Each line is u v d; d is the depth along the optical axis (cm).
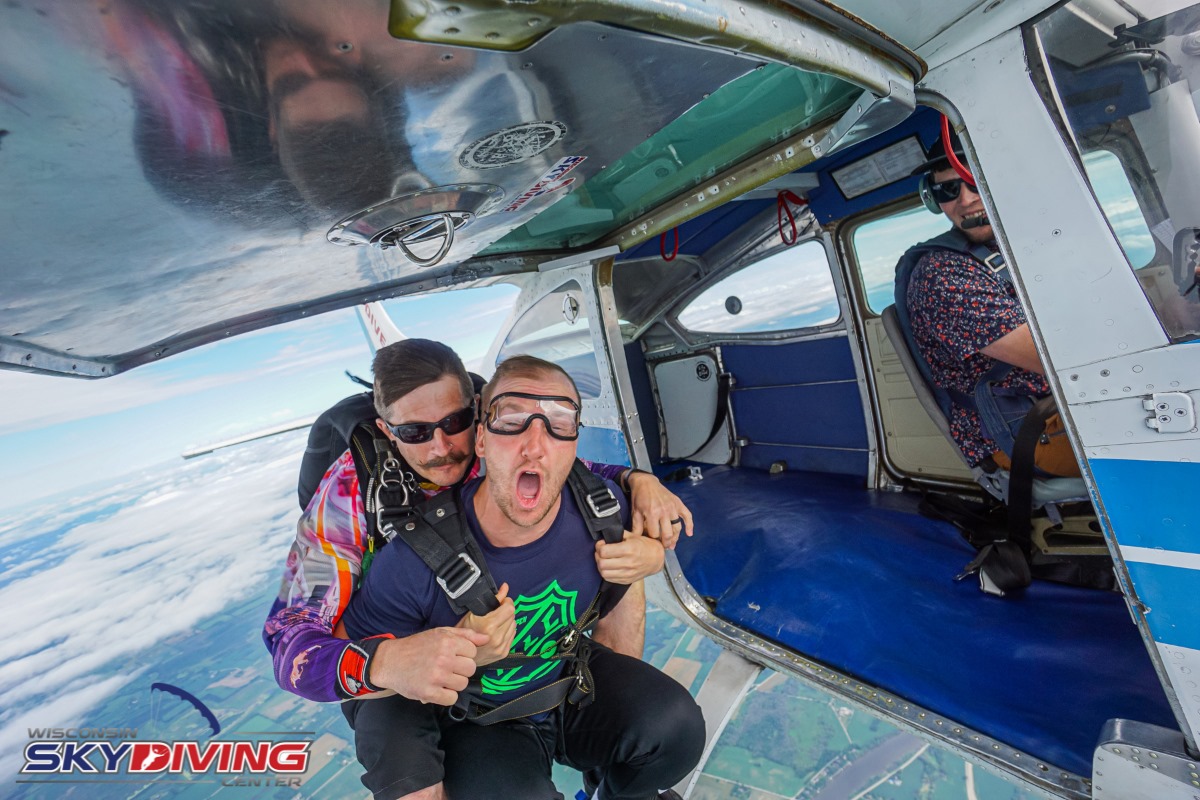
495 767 78
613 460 164
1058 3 58
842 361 203
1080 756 82
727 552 172
